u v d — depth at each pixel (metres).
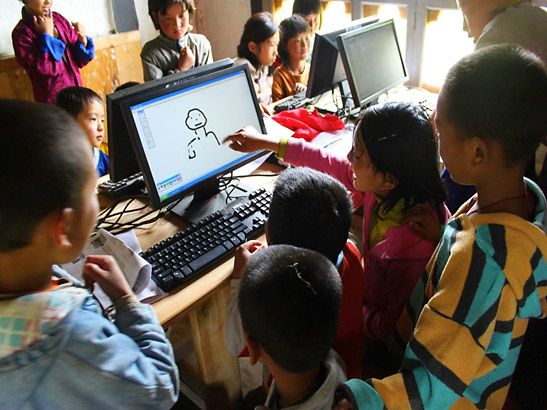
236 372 1.51
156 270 1.12
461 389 0.69
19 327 0.57
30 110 0.55
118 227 1.35
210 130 1.40
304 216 0.89
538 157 1.60
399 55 2.34
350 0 3.14
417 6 2.77
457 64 0.71
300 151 1.49
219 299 1.30
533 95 0.65
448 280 0.70
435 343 0.69
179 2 2.68
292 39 2.64
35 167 0.53
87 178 0.60
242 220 1.30
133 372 0.66
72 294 0.63
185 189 1.33
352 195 1.46
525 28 1.57
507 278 0.66
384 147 1.07
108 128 1.37
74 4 3.27
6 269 0.59
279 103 2.46
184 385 1.70
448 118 0.71
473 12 1.74
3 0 2.95
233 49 4.18
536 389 1.11
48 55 2.80
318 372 0.75
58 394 0.60
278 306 0.67
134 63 3.71
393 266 1.12
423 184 1.11
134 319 0.76
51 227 0.57
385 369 1.14
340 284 0.73
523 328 0.78
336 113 2.26
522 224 0.67
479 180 0.73
